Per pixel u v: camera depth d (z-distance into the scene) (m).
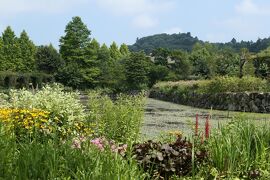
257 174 7.12
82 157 5.24
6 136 5.72
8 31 101.56
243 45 172.00
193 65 87.12
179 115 27.11
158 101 51.28
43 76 79.94
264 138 7.95
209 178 7.08
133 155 6.90
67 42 94.56
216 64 53.41
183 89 45.44
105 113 11.92
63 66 89.06
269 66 39.12
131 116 11.97
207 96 36.28
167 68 89.19
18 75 72.88
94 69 89.50
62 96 11.52
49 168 4.87
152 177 6.75
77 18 95.06
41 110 10.27
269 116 23.77
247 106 29.38
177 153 7.24
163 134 10.57
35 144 5.24
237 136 7.58
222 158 7.16
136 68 82.88
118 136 11.36
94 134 10.92
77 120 11.12
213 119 22.86
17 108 10.64
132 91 81.06
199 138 8.30
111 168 5.06
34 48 101.44
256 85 32.81
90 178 4.91
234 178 6.96
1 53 93.88
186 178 7.00
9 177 4.74
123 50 131.62
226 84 34.59
